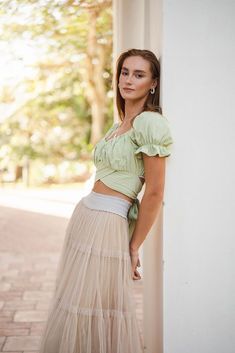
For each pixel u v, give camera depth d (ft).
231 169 7.50
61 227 24.44
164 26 7.25
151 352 8.93
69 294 7.41
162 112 7.36
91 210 7.52
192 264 7.60
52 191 40.34
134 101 7.72
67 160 46.91
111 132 8.11
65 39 27.94
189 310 7.66
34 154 46.06
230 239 7.59
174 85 7.33
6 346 10.35
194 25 7.29
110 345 7.34
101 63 35.53
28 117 45.60
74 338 7.20
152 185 6.99
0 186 43.47
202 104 7.39
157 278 8.15
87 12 20.42
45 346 7.49
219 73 7.37
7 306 12.91
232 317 7.72
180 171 7.46
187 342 7.71
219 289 7.66
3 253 18.98
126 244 7.40
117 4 14.34
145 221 7.18
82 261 7.35
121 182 7.37
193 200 7.51
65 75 42.88
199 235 7.57
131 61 7.48
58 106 45.88
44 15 20.34
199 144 7.44
